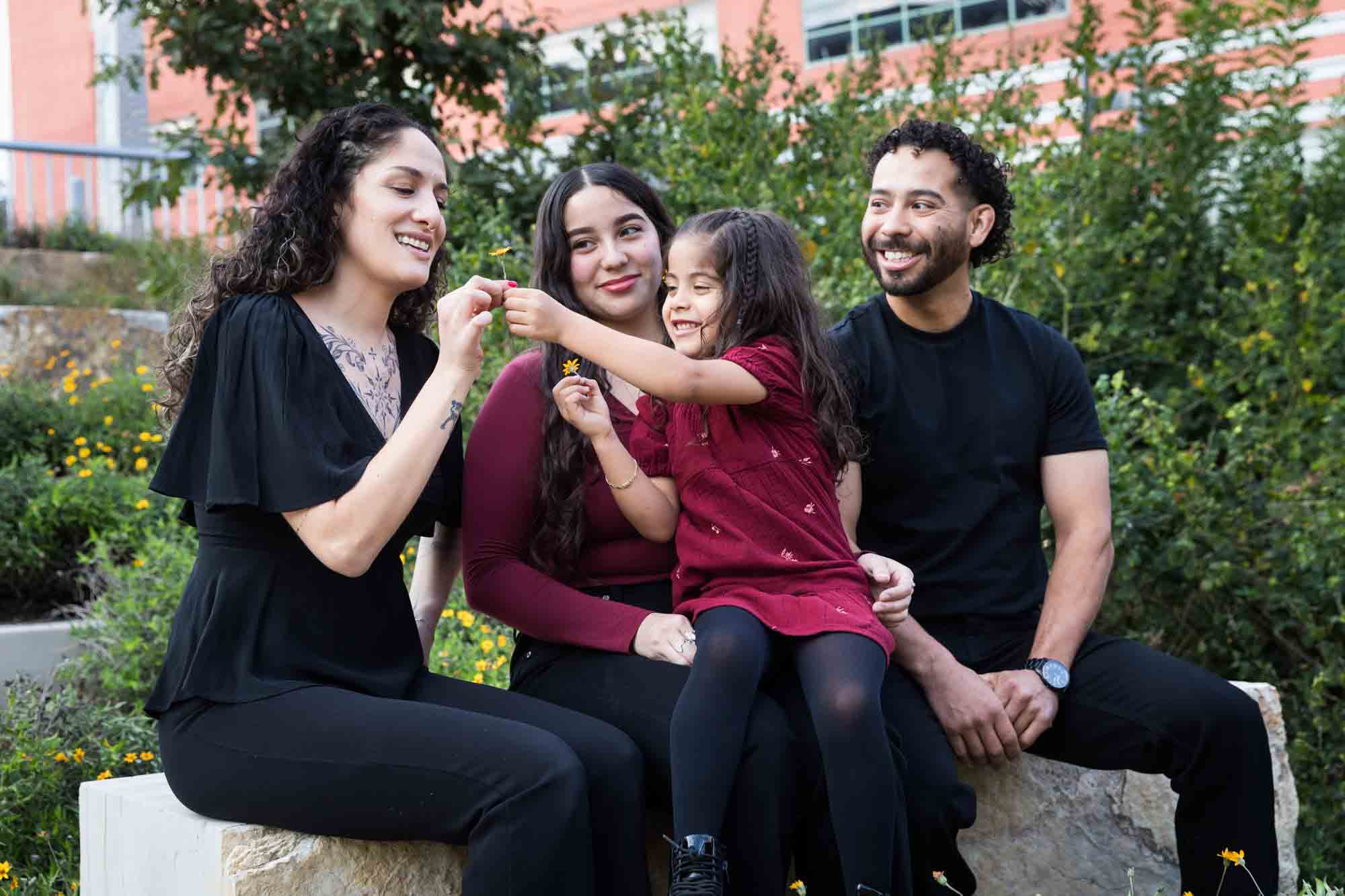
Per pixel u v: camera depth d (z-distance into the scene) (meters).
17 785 3.42
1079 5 6.07
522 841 2.09
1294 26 5.64
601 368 2.87
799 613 2.47
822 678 2.35
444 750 2.14
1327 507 4.20
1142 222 5.59
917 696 2.75
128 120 14.45
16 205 12.20
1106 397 4.56
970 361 2.98
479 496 2.72
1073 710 2.78
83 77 14.74
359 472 2.28
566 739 2.31
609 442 2.64
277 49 5.97
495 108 6.36
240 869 2.14
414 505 2.39
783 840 2.34
